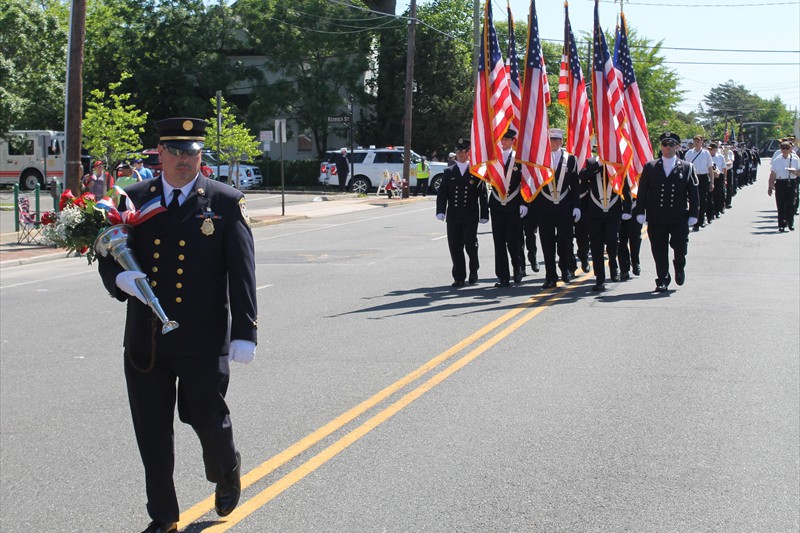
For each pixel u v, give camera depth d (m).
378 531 4.76
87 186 23.52
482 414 6.79
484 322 10.40
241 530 4.79
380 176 42.78
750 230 20.97
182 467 5.85
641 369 8.09
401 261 16.66
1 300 13.21
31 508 5.24
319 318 10.95
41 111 36.41
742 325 10.03
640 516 4.93
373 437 6.31
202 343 4.46
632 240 13.91
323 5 51.06
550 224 12.77
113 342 9.99
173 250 4.48
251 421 6.75
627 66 14.62
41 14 34.06
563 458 5.82
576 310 11.07
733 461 5.77
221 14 51.31
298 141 54.97
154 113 50.94
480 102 13.06
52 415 7.14
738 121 137.75
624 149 12.95
